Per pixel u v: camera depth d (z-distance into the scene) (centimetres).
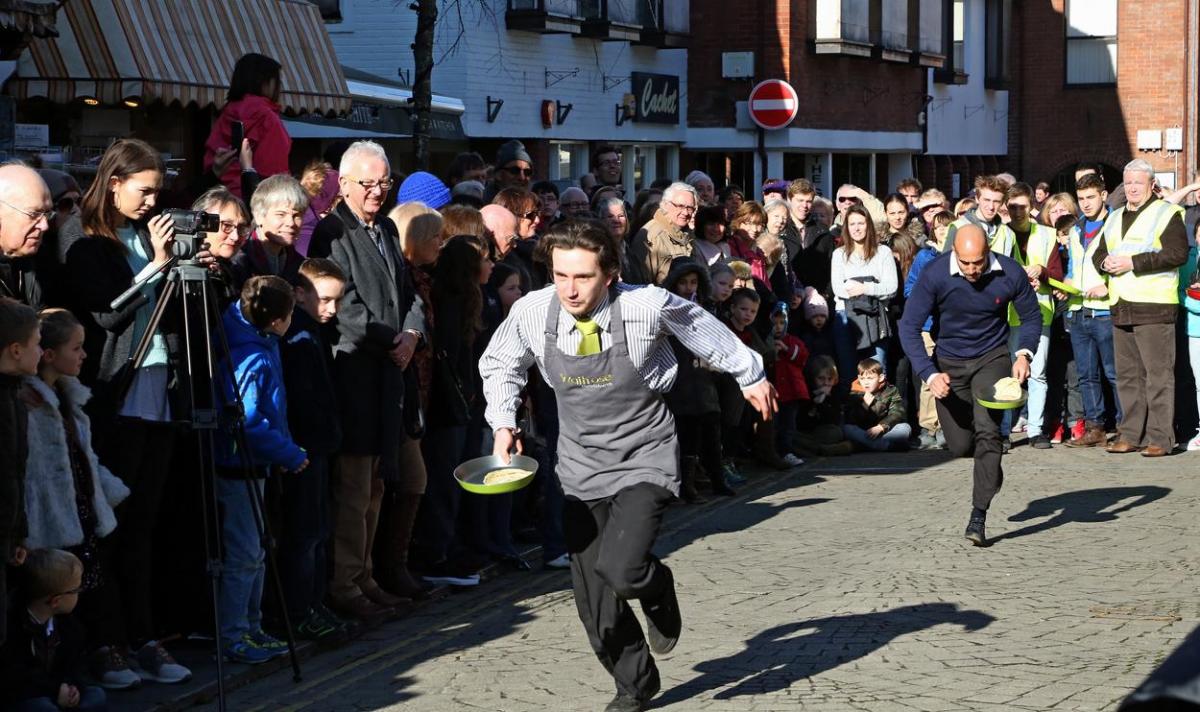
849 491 1154
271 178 720
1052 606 755
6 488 522
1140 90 3497
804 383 1305
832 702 597
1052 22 3550
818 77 2561
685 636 715
